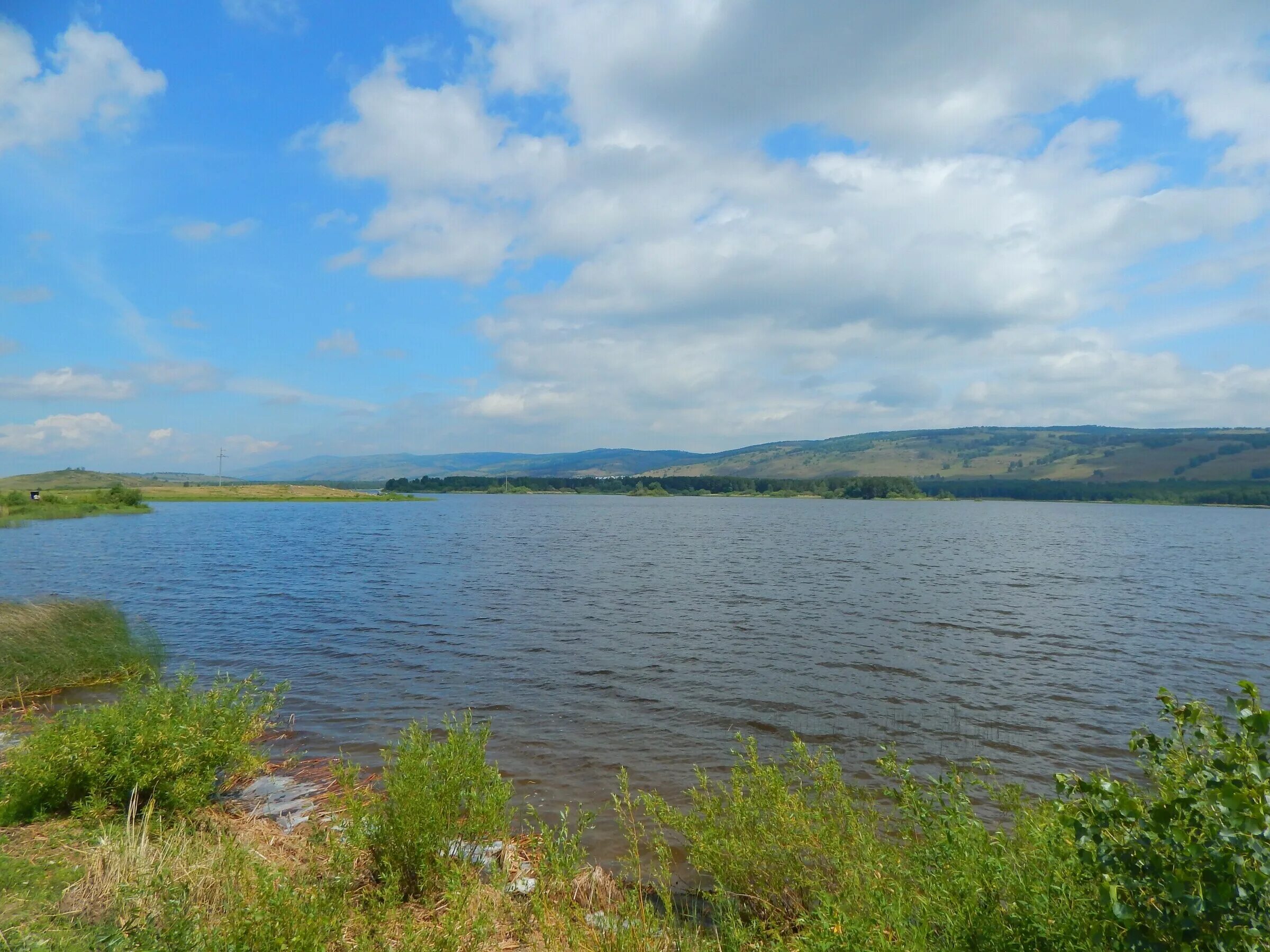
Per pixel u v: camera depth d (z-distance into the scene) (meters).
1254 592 39.28
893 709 17.70
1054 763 14.29
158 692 10.55
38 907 6.19
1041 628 28.33
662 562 52.94
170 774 9.12
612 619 29.17
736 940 6.32
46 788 8.52
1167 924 4.08
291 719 15.62
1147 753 5.59
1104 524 127.06
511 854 8.47
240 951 5.28
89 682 17.55
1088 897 5.02
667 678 20.23
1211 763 4.44
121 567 45.50
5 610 19.34
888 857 7.16
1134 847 4.29
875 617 30.34
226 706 11.13
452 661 21.75
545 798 11.87
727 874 7.64
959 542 77.38
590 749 14.38
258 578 41.09
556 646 24.05
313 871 7.27
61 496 116.88
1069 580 44.25
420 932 6.12
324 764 12.55
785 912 7.19
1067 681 20.44
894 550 65.31
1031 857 6.27
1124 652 24.36
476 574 44.16
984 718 17.06
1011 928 5.30
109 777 8.76
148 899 6.09
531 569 47.47
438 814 7.90
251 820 9.59
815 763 9.81
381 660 21.77
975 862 5.97
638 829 10.51
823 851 7.38
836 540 77.94
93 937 5.70
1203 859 3.96
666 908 7.25
